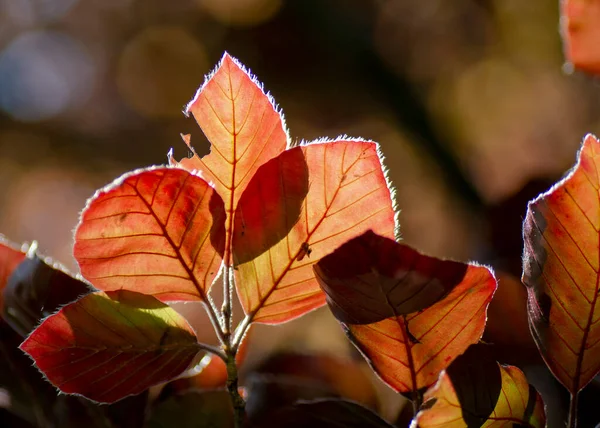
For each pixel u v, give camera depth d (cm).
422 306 52
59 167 394
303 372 66
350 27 313
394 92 298
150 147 382
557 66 292
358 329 53
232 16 341
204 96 53
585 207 52
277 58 323
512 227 67
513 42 315
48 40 425
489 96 320
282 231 53
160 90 387
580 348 53
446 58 324
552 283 53
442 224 219
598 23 62
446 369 51
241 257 53
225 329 54
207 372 61
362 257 50
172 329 53
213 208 52
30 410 60
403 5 320
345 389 65
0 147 392
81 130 396
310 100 321
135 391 53
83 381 53
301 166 53
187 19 371
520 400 52
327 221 53
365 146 53
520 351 61
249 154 54
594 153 52
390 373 53
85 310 53
